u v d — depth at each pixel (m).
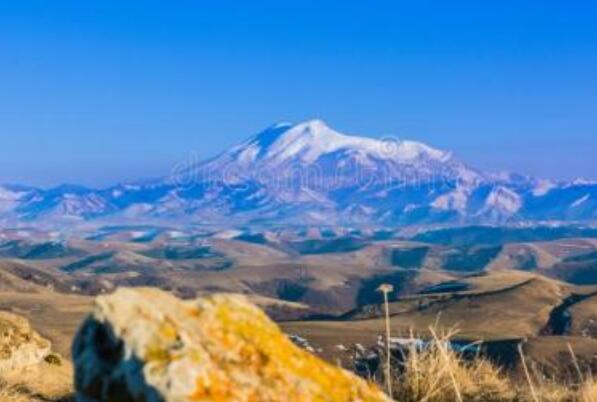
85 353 7.15
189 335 7.35
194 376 6.86
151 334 7.13
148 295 7.73
